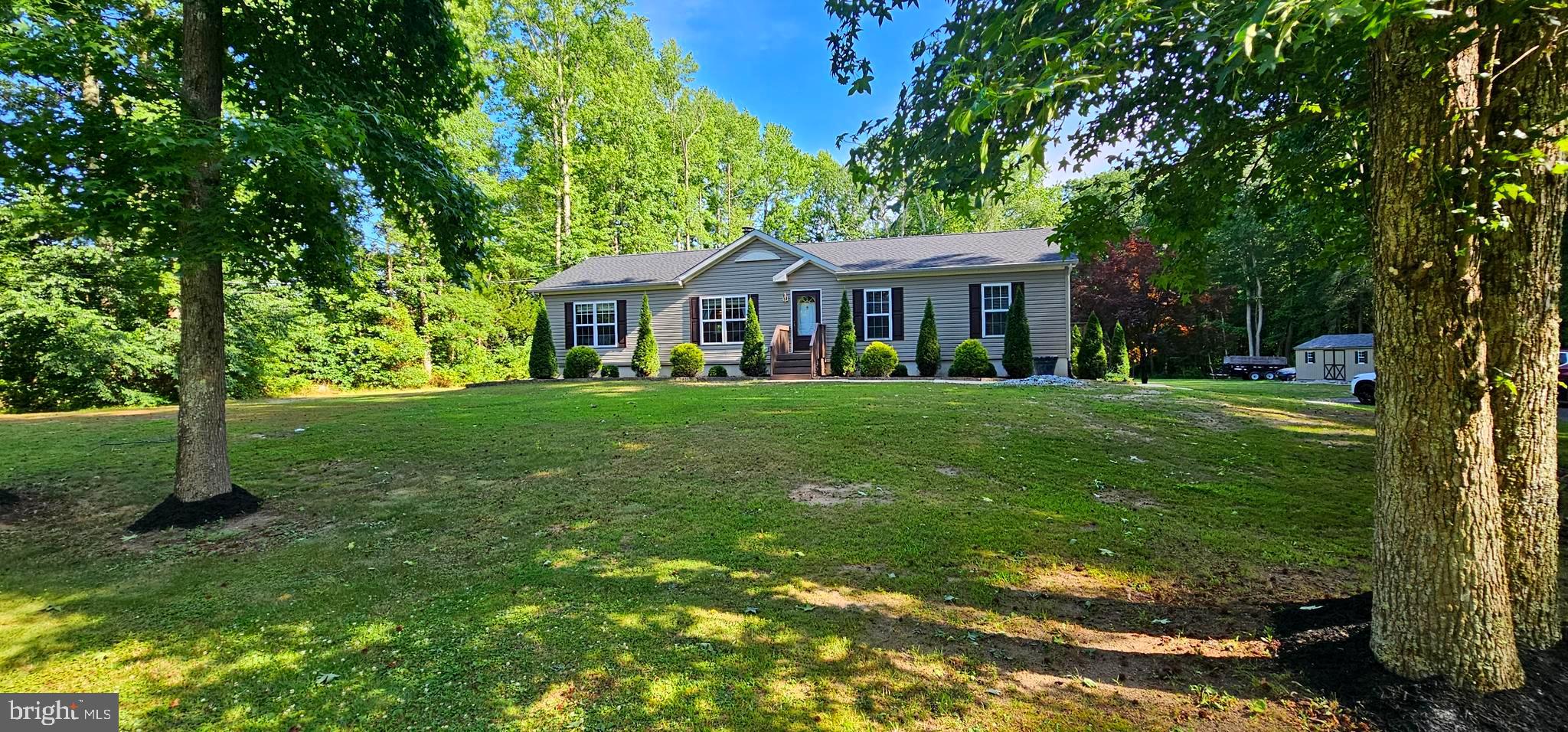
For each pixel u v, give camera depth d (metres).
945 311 16.94
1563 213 2.63
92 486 6.24
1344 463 7.07
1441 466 2.43
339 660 3.05
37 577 4.18
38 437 8.80
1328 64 3.58
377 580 4.04
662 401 11.07
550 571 4.13
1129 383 14.85
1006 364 15.41
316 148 4.86
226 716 2.61
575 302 19.77
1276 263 29.72
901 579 3.94
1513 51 2.39
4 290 13.10
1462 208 2.21
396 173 5.80
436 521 5.20
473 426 8.98
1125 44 2.50
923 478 6.21
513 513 5.36
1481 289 2.54
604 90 26.09
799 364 17.11
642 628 3.32
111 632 3.38
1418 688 2.41
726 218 37.91
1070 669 2.88
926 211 38.53
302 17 5.80
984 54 3.14
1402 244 2.44
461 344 23.58
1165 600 3.63
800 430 8.15
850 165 4.03
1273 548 4.44
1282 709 2.50
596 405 10.86
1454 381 2.40
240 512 5.43
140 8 5.52
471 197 6.44
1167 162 4.98
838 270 17.47
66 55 4.20
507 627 3.35
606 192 28.59
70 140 4.18
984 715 2.54
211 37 5.20
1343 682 2.59
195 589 3.95
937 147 3.72
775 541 4.60
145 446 8.06
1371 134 2.60
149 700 2.73
